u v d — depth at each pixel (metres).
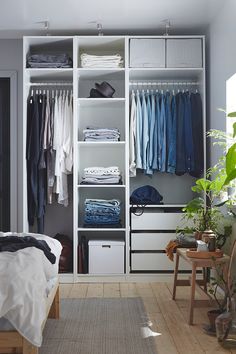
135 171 5.36
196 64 5.31
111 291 4.80
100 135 5.37
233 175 2.97
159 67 5.30
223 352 3.04
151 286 5.04
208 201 5.32
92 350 3.06
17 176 5.75
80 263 5.27
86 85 5.79
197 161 5.29
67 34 5.57
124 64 5.59
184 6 4.73
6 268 2.52
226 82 4.59
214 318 3.38
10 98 5.78
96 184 5.34
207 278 4.95
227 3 4.52
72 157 5.39
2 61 5.77
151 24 5.27
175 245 4.41
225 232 4.07
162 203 5.36
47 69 5.32
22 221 5.75
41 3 4.64
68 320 3.74
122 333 3.42
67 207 5.80
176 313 3.95
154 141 5.32
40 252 2.96
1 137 5.82
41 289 2.54
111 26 5.32
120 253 5.27
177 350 3.07
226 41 4.58
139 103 5.36
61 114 5.41
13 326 2.40
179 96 5.35
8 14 4.93
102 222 5.32
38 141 5.31
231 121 4.57
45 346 3.14
